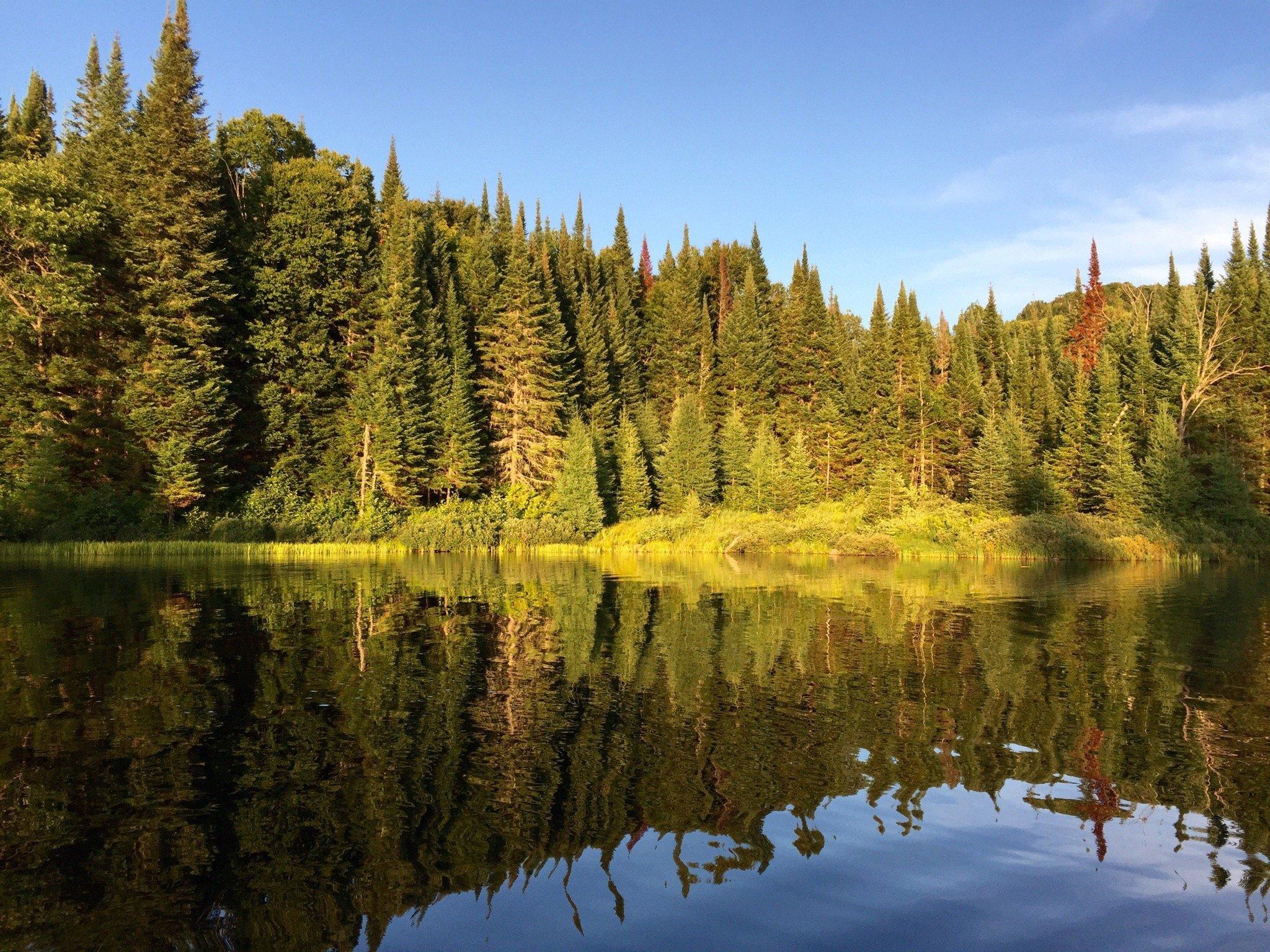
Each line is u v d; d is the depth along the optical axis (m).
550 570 31.16
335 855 5.34
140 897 4.77
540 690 9.73
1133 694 9.85
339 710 8.72
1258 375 53.69
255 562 32.28
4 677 10.12
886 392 62.41
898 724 8.48
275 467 45.00
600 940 4.36
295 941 4.33
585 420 62.78
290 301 46.34
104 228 38.66
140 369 38.88
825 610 18.09
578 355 65.56
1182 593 23.02
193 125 41.59
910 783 6.81
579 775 6.86
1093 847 5.66
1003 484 49.66
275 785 6.52
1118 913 4.77
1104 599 21.09
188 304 39.69
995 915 4.72
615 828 5.84
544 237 80.62
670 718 8.58
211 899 4.77
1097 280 69.75
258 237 46.44
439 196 88.50
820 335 70.44
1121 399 54.03
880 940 4.43
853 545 45.97
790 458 59.03
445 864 5.27
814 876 5.17
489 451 56.53
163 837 5.58
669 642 13.35
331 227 48.56
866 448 62.31
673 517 53.94
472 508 50.91
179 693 9.38
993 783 6.85
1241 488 45.22
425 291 52.81
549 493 54.44
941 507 49.53
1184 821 6.12
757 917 4.64
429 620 15.57
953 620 16.47
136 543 35.25
